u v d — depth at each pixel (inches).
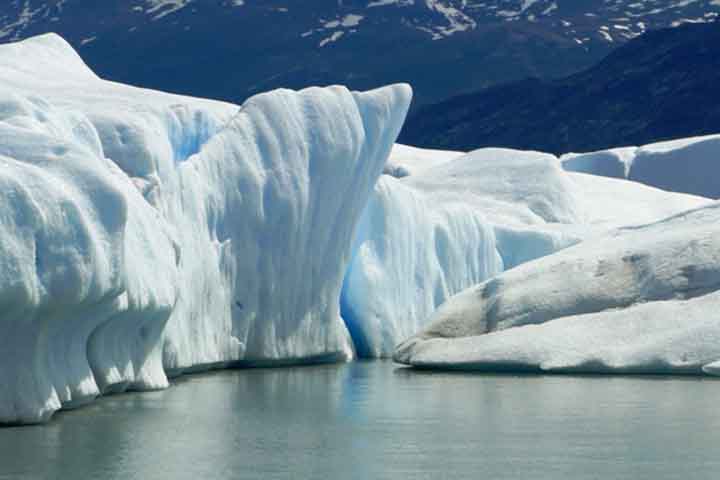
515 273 2276.1
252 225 2095.2
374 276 2529.5
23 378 1229.7
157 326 1615.4
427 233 2714.1
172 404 1477.6
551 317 2178.9
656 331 2033.7
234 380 1862.7
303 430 1277.1
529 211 3228.3
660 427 1305.4
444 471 1042.7
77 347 1354.6
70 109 1820.9
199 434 1237.1
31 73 2257.6
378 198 2568.9
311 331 2242.9
